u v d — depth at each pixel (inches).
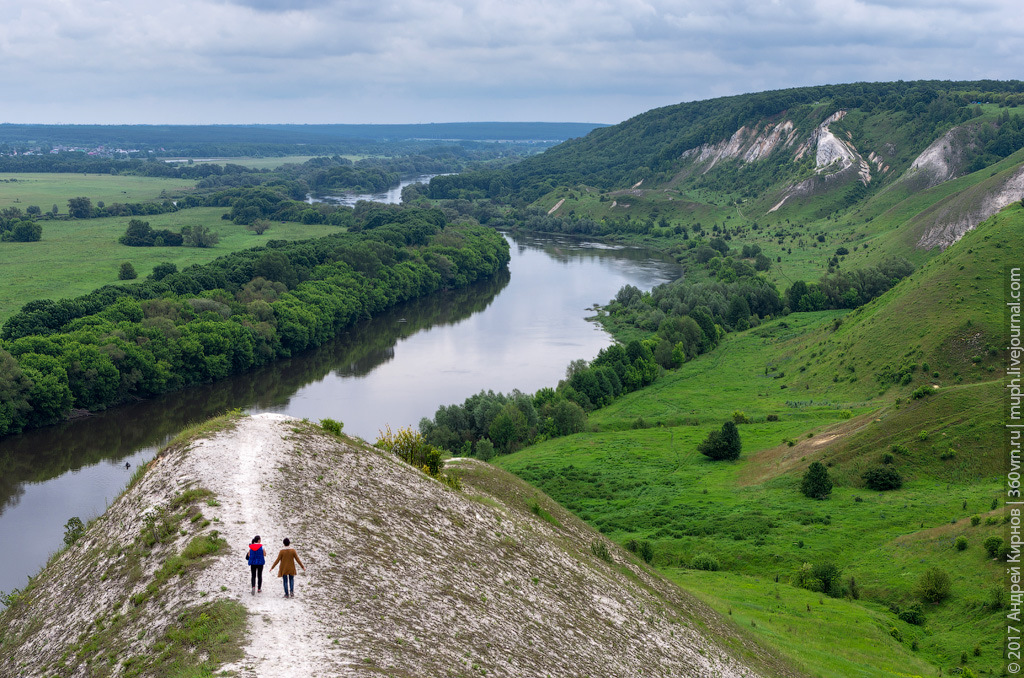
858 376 5118.1
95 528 1499.8
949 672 1958.7
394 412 5206.7
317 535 1382.9
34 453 4456.2
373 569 1358.3
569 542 2108.8
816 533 2945.4
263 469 1551.4
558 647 1422.2
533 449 4559.5
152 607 1166.3
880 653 2018.9
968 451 3344.0
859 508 3132.4
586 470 4055.1
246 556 1210.6
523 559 1739.7
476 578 1528.1
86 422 4950.8
